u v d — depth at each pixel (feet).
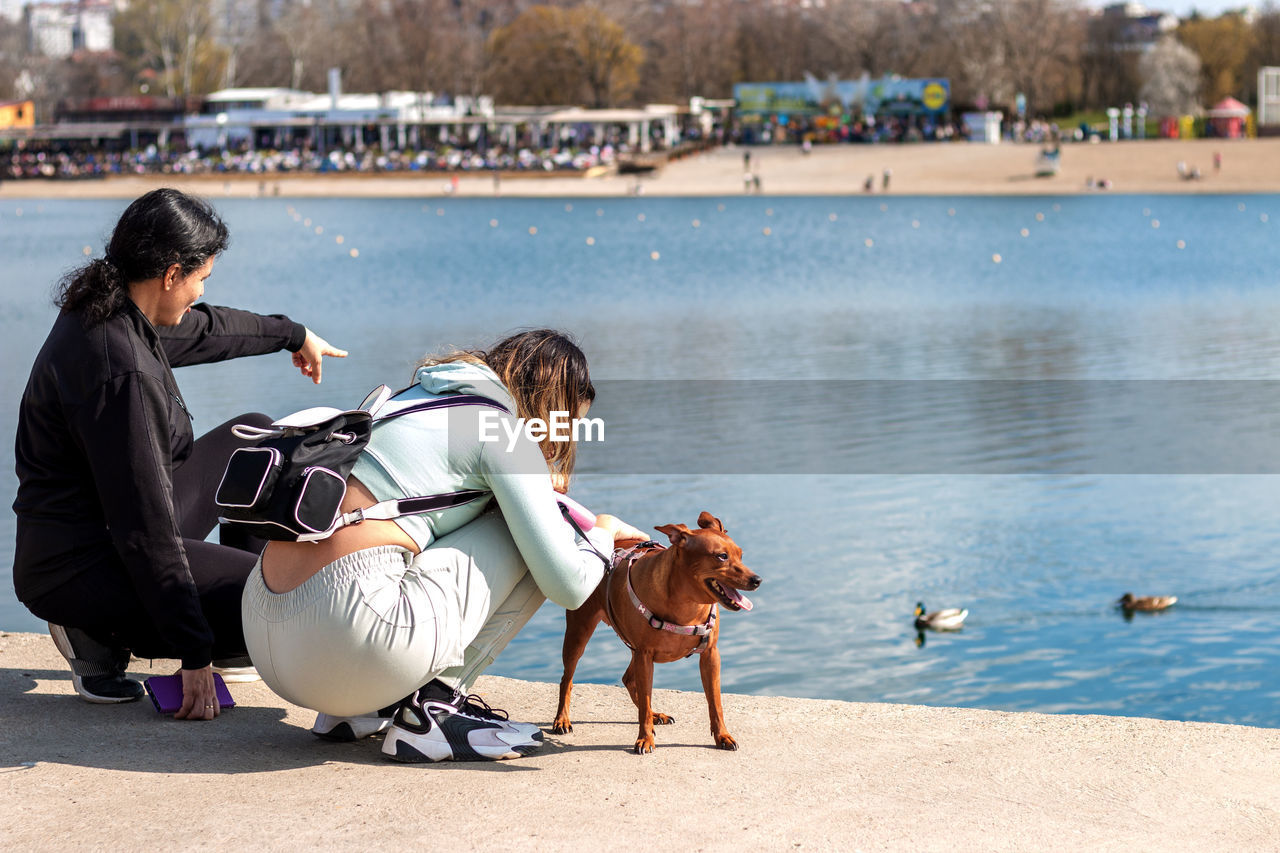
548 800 11.03
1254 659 24.99
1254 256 132.67
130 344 12.00
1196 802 11.16
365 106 311.27
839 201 244.22
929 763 12.18
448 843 10.03
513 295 103.35
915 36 362.94
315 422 11.26
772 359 64.49
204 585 12.99
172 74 389.60
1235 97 362.74
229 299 101.60
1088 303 92.63
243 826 10.33
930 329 77.20
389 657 11.05
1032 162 280.31
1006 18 331.36
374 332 77.51
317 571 11.04
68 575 12.49
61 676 15.16
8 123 345.51
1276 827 10.63
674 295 101.86
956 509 35.53
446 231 187.52
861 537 32.89
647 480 38.58
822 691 23.67
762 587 29.27
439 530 11.53
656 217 212.84
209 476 14.02
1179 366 61.11
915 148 301.22
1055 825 10.62
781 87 312.09
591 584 11.87
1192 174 261.85
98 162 314.35
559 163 295.48
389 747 12.01
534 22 346.33
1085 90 358.02
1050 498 36.78
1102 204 223.30
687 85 376.27
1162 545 32.14
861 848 10.08
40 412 12.16
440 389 11.66
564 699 13.47
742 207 232.94
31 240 164.86
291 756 12.18
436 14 370.53
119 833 10.18
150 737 12.67
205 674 13.20
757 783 11.56
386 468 11.27
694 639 12.30
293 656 11.16
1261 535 33.04
